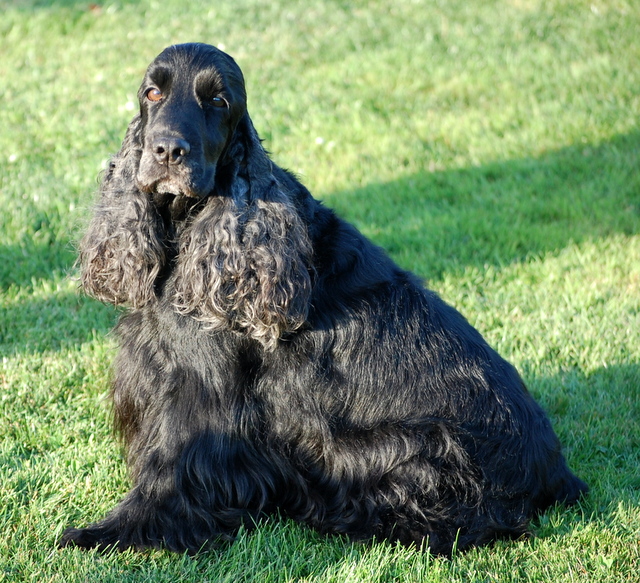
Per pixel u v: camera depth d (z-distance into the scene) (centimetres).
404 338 465
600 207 959
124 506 464
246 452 470
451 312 502
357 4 1573
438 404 462
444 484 460
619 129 1138
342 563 439
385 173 1034
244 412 459
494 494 461
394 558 442
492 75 1298
